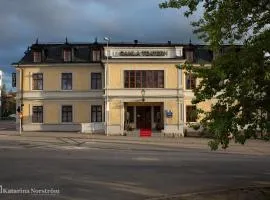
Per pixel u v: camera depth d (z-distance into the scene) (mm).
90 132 52750
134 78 53281
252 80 11016
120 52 53312
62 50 58438
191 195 13266
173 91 53031
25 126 57719
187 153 30438
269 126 11336
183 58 53031
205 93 11859
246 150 35469
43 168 19953
